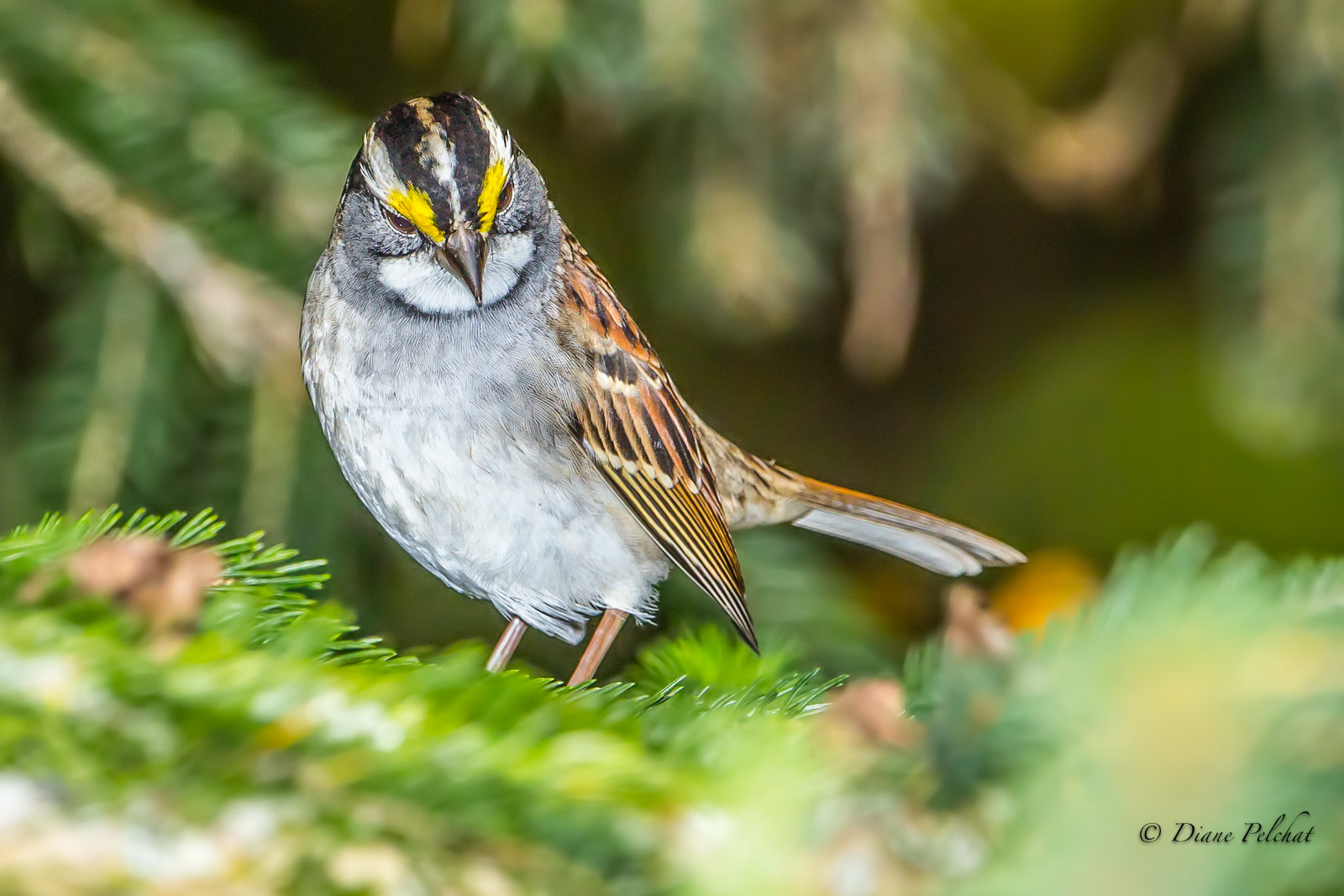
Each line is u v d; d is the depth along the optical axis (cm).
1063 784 353
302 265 802
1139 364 1242
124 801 384
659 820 385
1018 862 347
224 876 379
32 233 816
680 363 1281
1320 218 916
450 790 390
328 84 1112
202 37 815
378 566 873
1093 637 377
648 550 764
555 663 957
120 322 794
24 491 813
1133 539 1187
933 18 1032
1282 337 932
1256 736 341
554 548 723
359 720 407
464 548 714
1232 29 946
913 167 941
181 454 812
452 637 927
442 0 930
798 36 925
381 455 703
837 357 1304
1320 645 356
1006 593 846
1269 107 926
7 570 439
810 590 848
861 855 362
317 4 1117
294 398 803
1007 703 377
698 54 872
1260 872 321
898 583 1037
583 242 1115
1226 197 944
